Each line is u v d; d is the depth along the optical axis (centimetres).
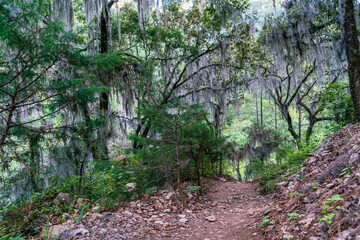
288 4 1312
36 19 283
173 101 751
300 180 530
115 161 689
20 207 525
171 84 1454
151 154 609
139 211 482
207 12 1339
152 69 1081
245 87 1627
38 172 606
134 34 1278
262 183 959
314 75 1627
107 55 805
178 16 1409
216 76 1584
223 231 399
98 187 555
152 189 584
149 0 995
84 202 550
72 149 726
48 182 681
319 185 383
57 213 512
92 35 984
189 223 455
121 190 536
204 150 736
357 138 476
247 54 1458
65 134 696
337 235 222
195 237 384
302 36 1288
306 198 351
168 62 1338
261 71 1709
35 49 301
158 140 643
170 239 380
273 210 394
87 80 930
